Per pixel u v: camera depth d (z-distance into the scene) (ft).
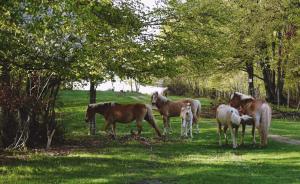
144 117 85.81
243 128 75.31
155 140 84.02
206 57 95.86
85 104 172.35
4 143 74.43
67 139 86.94
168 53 86.28
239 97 81.35
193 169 53.57
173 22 93.61
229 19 105.09
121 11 80.84
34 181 47.44
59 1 46.65
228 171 51.85
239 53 155.84
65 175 50.88
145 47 82.58
